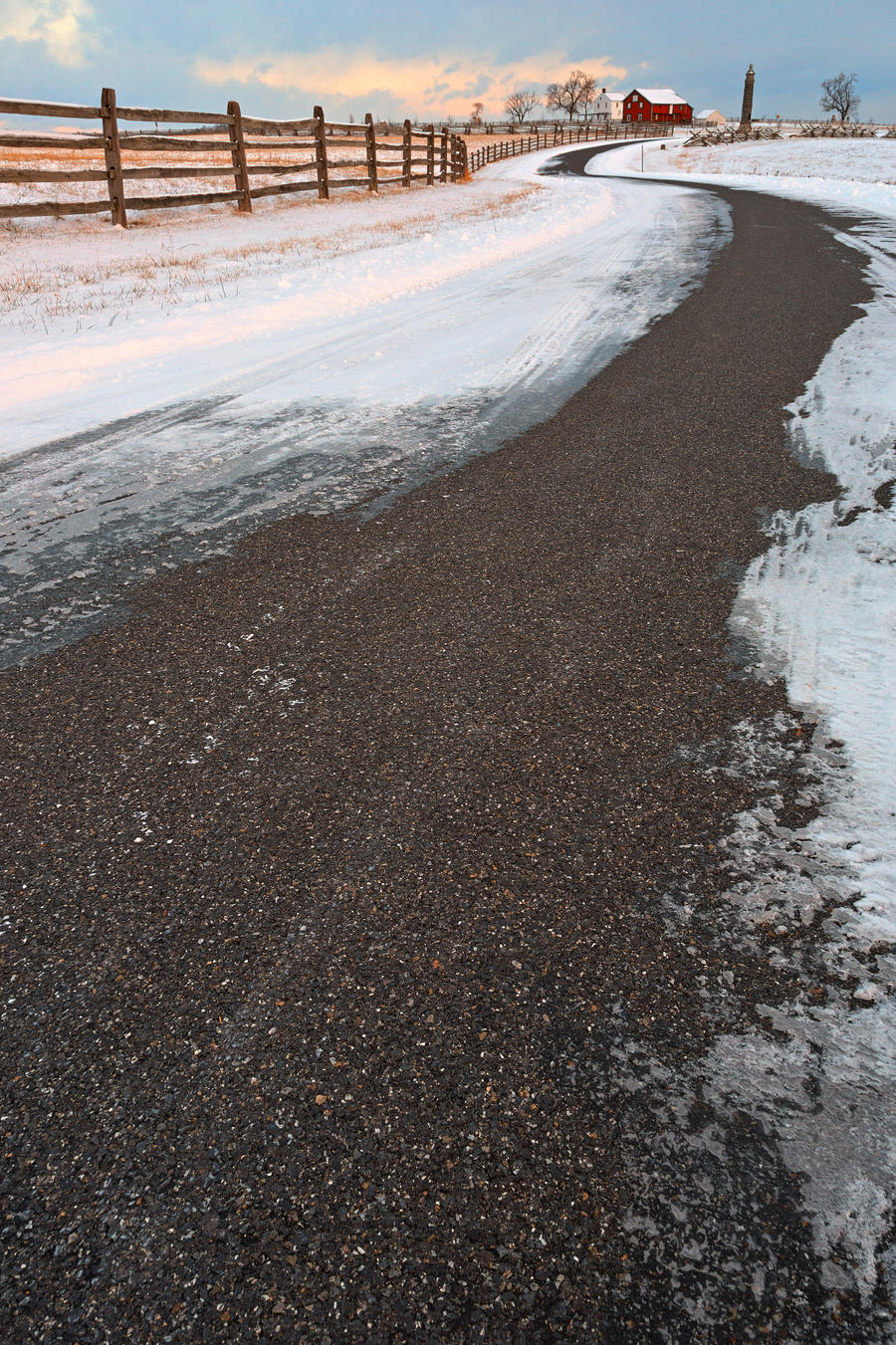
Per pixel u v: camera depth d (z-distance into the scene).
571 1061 1.52
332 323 8.73
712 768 2.24
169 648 2.93
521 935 1.76
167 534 3.90
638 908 1.82
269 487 4.45
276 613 3.14
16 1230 1.28
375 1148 1.38
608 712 2.49
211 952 1.74
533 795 2.16
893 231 13.27
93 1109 1.45
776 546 3.52
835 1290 1.19
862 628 2.87
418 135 27.00
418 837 2.03
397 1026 1.58
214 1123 1.42
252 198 18.78
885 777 2.17
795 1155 1.36
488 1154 1.37
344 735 2.43
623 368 6.45
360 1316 1.17
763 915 1.79
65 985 1.68
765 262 10.85
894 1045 1.52
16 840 2.06
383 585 3.33
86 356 7.11
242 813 2.13
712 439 4.82
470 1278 1.22
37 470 4.77
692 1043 1.54
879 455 4.39
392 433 5.26
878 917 1.78
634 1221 1.28
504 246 13.76
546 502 4.09
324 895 1.87
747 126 63.59
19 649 2.95
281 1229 1.28
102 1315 1.18
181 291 9.77
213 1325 1.17
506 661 2.77
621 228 16.31
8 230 13.43
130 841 2.04
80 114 13.64
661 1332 1.15
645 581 3.27
